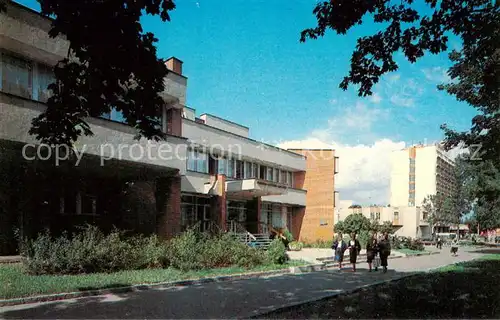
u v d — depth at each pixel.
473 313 8.16
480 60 10.26
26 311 8.02
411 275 15.48
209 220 24.36
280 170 34.50
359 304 9.14
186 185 23.77
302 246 30.12
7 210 14.34
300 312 8.30
